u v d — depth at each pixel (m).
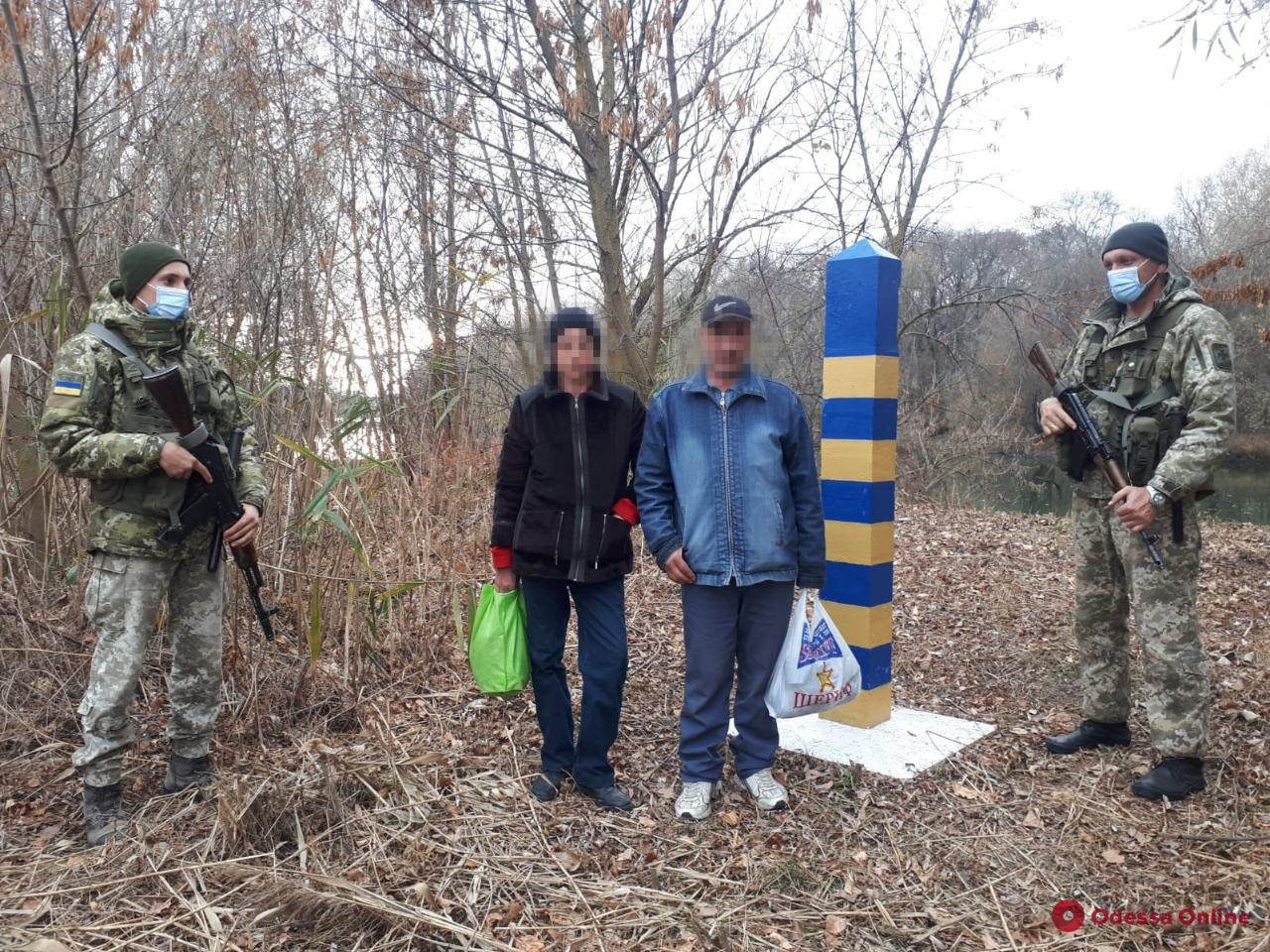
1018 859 2.89
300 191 6.21
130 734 2.90
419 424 5.53
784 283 9.25
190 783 3.12
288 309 5.73
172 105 5.56
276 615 4.40
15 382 3.96
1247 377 19.06
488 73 6.34
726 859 2.86
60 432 2.73
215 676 3.16
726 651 3.18
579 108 5.67
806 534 3.24
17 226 4.47
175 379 2.78
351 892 2.49
